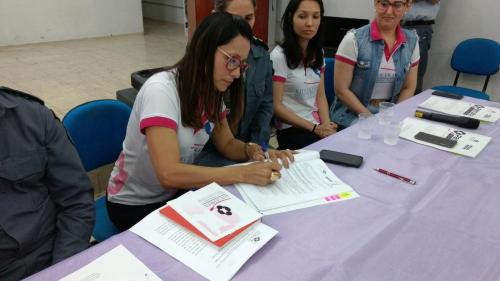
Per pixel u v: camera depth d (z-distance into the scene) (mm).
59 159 1080
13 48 5934
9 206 1010
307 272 807
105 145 1559
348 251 877
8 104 975
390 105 1895
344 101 2320
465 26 3393
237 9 1687
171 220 932
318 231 944
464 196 1136
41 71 4809
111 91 4141
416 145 1481
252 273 795
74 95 4004
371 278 807
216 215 948
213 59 1161
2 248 1003
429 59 3711
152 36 7164
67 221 1118
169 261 815
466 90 2988
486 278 823
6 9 5777
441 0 3438
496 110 1868
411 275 822
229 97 1488
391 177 1233
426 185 1190
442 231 970
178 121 1233
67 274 765
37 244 1078
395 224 988
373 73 2225
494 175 1266
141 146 1279
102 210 1517
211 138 1588
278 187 1139
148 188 1387
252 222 932
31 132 1014
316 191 1127
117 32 7098
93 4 6652
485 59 3152
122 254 827
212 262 814
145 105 1188
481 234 967
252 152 1475
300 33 1978
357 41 2217
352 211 1036
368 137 1540
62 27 6441
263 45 1852
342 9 4113
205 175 1140
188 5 3209
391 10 2068
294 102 2166
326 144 1470
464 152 1415
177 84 1220
